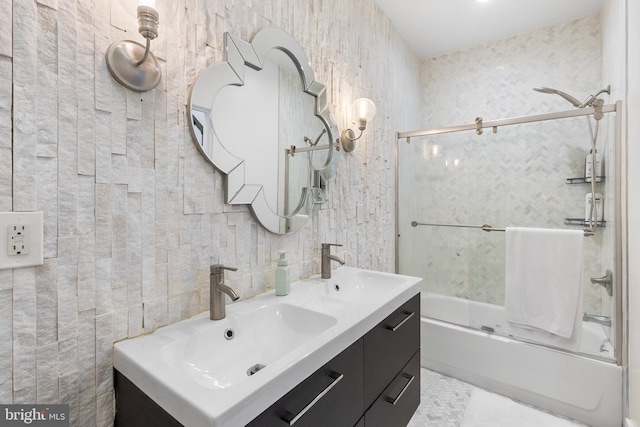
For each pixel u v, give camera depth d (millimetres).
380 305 1184
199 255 1093
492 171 2275
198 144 1062
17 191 707
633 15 1492
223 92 1146
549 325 1853
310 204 1571
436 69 3084
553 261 1872
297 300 1258
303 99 1533
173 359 873
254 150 1274
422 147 2508
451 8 2324
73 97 788
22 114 710
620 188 1716
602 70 2318
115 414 883
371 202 2172
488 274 2262
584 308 1951
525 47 2664
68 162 784
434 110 3105
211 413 585
